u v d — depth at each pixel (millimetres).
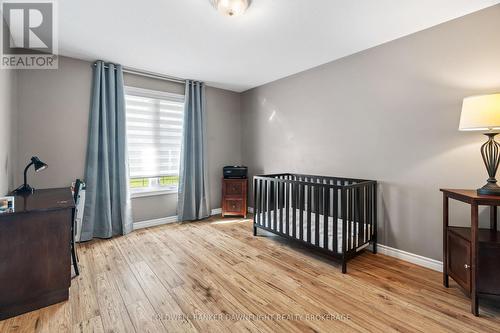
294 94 3602
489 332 1487
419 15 2062
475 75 2029
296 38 2469
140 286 2008
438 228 2254
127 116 3443
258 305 1762
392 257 2559
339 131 3033
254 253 2670
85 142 3059
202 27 2260
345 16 2078
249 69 3393
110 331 1506
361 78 2789
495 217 1921
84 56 2939
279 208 2938
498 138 1920
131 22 2174
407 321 1591
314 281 2088
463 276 1760
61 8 1963
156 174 3715
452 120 2156
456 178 2146
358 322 1585
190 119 3918
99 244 2920
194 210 3928
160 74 3600
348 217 2311
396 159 2520
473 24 2027
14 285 1650
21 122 2676
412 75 2381
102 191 3109
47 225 1764
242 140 4609
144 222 3590
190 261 2469
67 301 1809
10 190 2410
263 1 1863
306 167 3467
